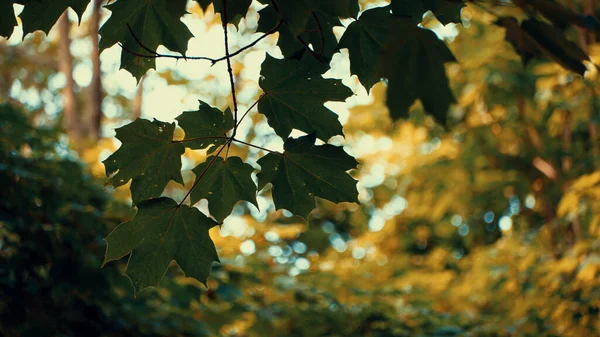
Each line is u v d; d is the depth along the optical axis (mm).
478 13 6637
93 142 6820
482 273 6254
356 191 1513
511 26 1456
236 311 5078
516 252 6266
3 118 4348
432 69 1164
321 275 5766
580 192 4723
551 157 7180
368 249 9195
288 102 1460
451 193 8305
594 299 4715
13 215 3996
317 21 1477
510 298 6055
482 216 9219
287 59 1396
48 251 3963
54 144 4711
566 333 4820
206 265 1517
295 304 5445
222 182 1500
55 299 4023
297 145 1458
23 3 1375
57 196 4234
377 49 1454
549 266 5176
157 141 1450
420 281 6844
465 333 5441
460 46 7281
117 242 1473
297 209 1531
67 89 10453
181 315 4820
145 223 1474
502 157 7477
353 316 5414
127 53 1522
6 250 4309
